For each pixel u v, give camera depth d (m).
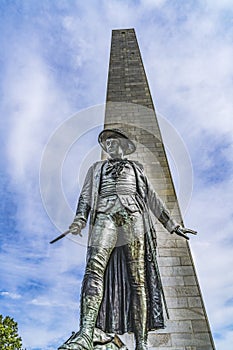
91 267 5.43
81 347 4.52
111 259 5.90
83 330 4.80
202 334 7.07
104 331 5.43
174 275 8.21
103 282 5.55
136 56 17.97
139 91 14.97
